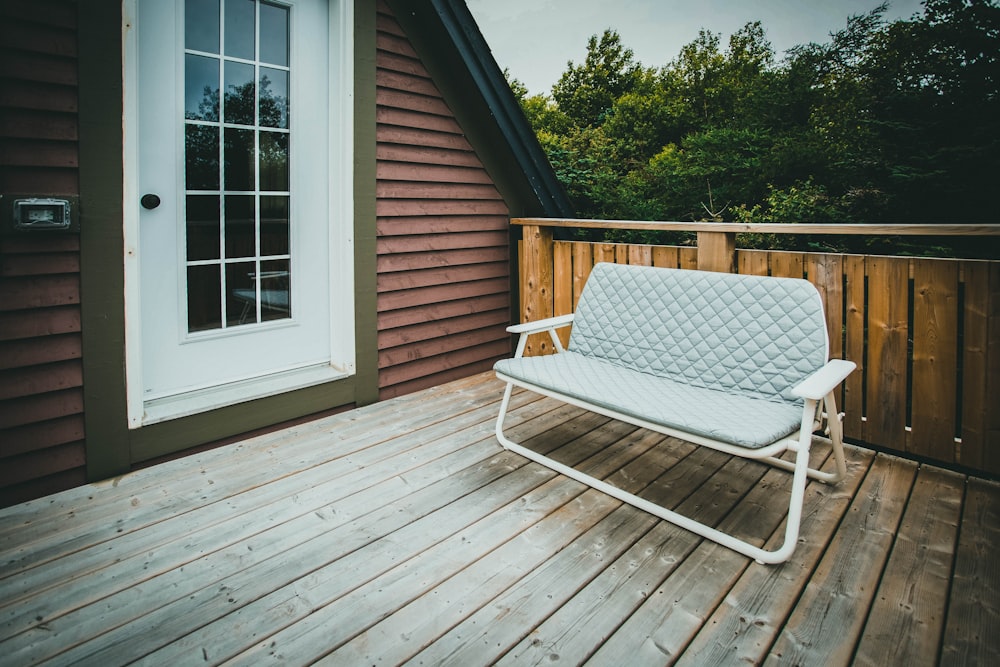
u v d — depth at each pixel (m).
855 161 5.74
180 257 2.68
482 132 3.86
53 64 2.15
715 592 1.73
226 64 2.73
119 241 2.36
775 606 1.67
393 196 3.38
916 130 5.46
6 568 1.82
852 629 1.58
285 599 1.70
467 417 3.17
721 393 2.34
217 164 2.76
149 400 2.64
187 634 1.56
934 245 4.95
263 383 3.00
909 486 2.39
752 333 2.37
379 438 2.87
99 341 2.35
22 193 2.12
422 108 3.47
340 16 3.02
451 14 3.38
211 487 2.36
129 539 1.99
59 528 2.05
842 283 2.74
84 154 2.24
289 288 3.10
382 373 3.45
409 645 1.52
